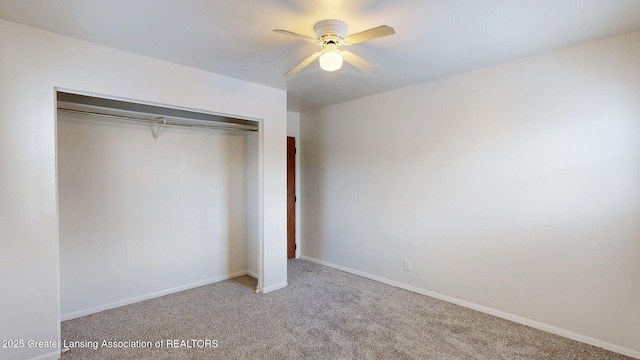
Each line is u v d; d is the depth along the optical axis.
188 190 3.62
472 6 1.83
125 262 3.16
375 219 3.90
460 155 3.10
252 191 4.06
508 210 2.80
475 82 2.97
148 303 3.19
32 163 2.12
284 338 2.51
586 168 2.41
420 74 3.08
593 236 2.39
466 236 3.08
